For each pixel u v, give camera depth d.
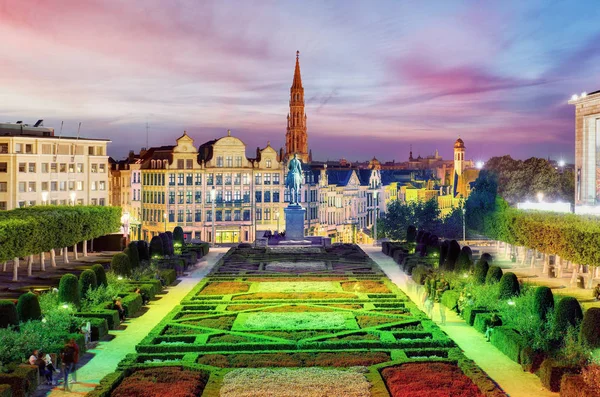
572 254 70.94
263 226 173.62
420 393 36.28
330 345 46.22
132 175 180.12
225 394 36.50
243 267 88.56
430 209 163.62
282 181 174.25
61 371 42.09
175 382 38.44
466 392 36.53
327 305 61.31
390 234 164.00
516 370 42.38
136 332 53.03
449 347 46.28
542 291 48.81
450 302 60.44
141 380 38.94
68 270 88.50
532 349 42.03
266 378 38.84
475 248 120.50
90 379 40.97
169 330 51.06
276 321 54.28
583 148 104.94
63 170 149.75
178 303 65.50
